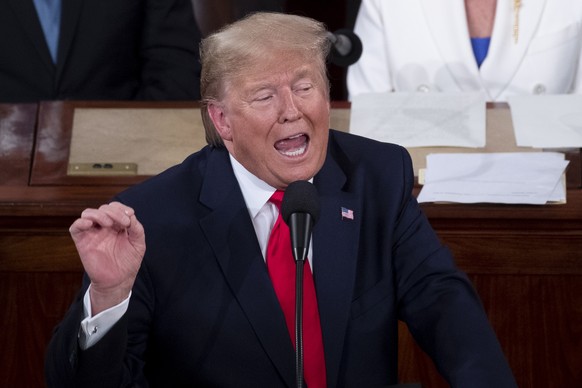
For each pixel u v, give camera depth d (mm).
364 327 6797
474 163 9141
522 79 11414
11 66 11805
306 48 6395
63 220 8984
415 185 9109
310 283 6793
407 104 9719
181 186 7047
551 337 8812
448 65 11500
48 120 9648
